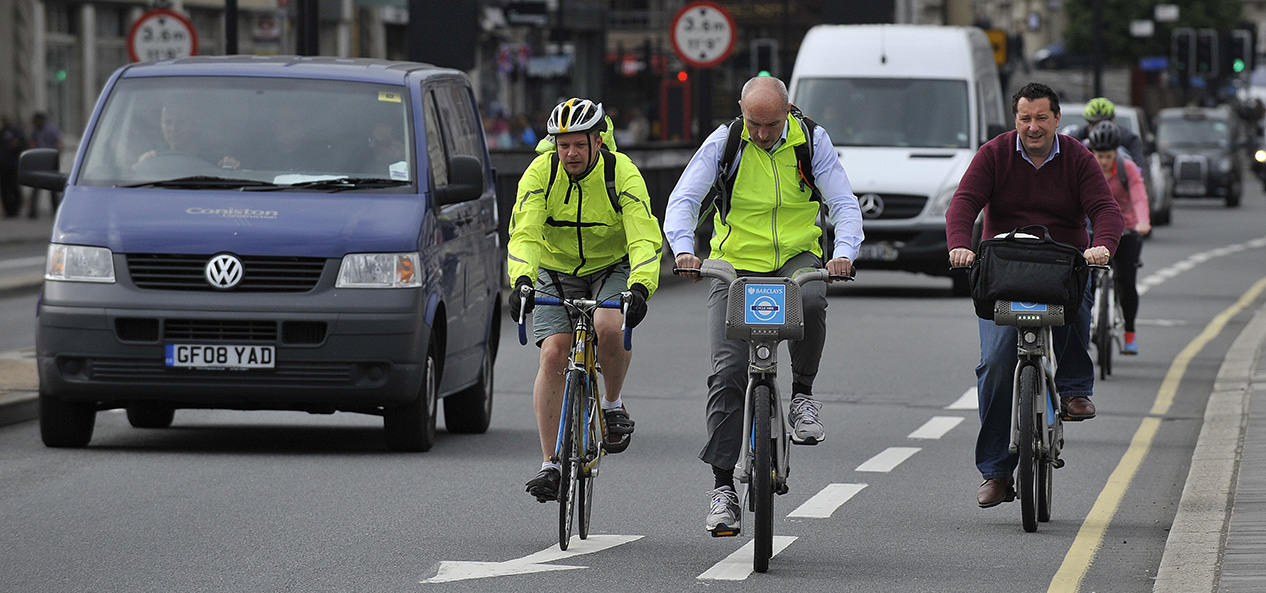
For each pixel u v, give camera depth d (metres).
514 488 34.34
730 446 27.77
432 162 40.78
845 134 82.56
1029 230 30.39
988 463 31.33
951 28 85.81
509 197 76.69
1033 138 30.70
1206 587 25.00
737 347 27.72
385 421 38.84
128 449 39.12
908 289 87.69
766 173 27.72
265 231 37.94
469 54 72.44
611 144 29.64
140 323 37.72
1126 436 42.06
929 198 79.56
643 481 35.47
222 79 41.75
